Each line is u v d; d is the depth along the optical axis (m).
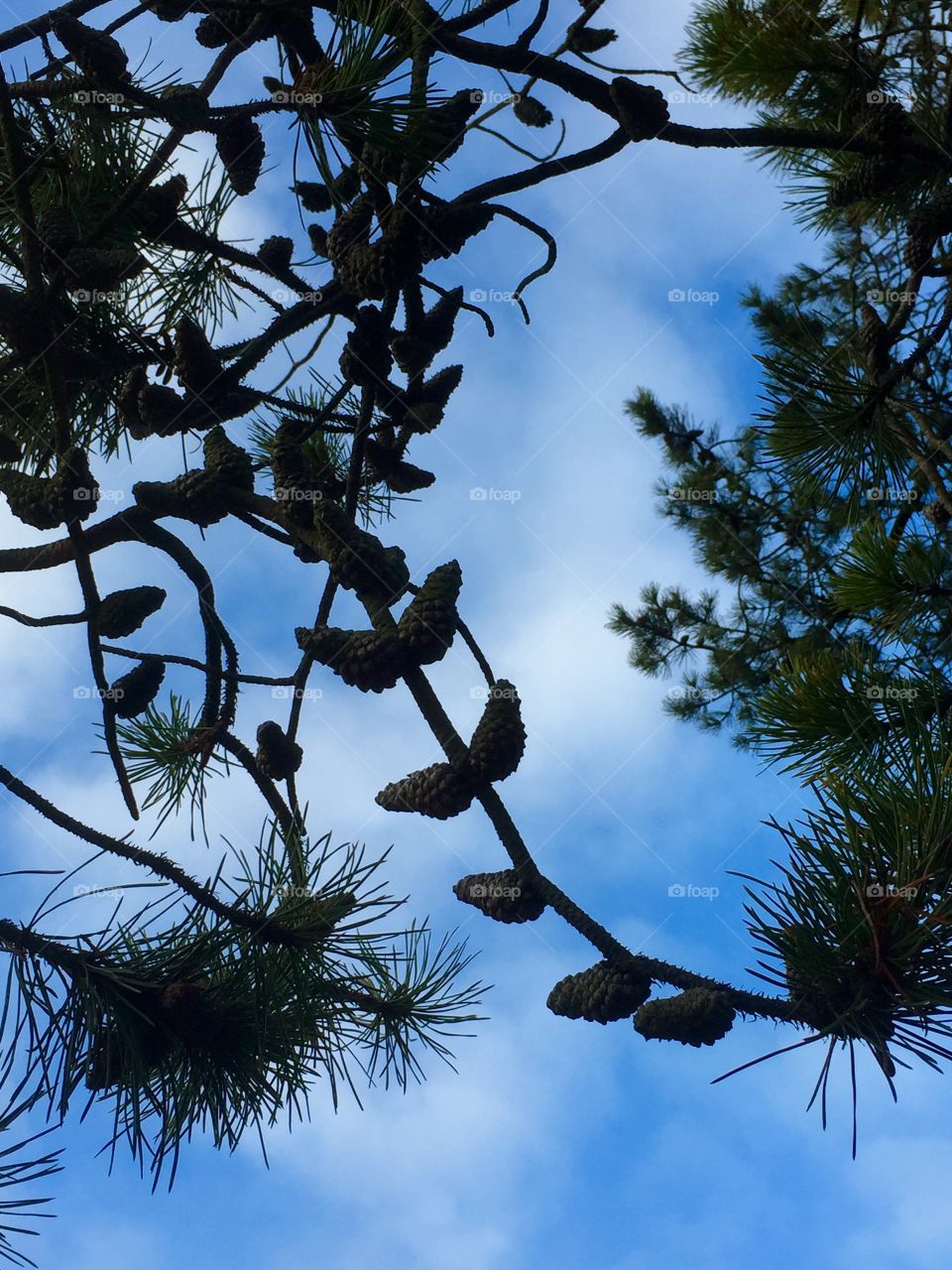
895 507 1.62
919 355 1.33
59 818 1.04
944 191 1.32
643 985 0.91
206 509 1.17
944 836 0.96
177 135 1.13
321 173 1.09
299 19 1.07
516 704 0.95
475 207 1.11
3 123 1.09
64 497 1.09
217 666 1.21
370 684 0.95
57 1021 1.02
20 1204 0.95
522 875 0.94
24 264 1.11
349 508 1.06
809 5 1.63
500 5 1.13
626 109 1.14
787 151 1.89
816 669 1.26
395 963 1.19
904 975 0.92
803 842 0.96
